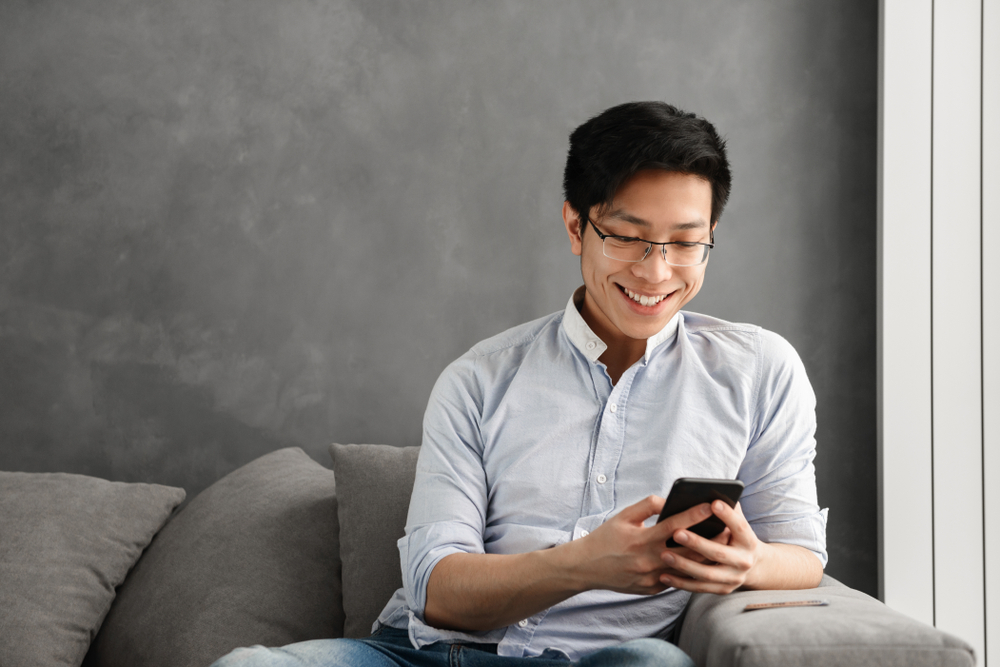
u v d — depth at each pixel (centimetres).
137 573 164
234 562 156
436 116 202
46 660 144
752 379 122
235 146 204
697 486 90
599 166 111
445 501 117
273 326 203
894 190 188
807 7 196
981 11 185
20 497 165
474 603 104
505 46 201
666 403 121
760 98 197
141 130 204
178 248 204
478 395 126
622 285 112
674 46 199
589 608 114
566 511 118
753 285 196
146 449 203
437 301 201
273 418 203
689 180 109
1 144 205
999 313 184
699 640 101
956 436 185
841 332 194
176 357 204
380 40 203
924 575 184
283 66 204
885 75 188
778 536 117
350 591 152
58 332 204
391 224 202
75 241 204
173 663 143
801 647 87
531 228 200
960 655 86
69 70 205
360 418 202
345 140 203
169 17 205
